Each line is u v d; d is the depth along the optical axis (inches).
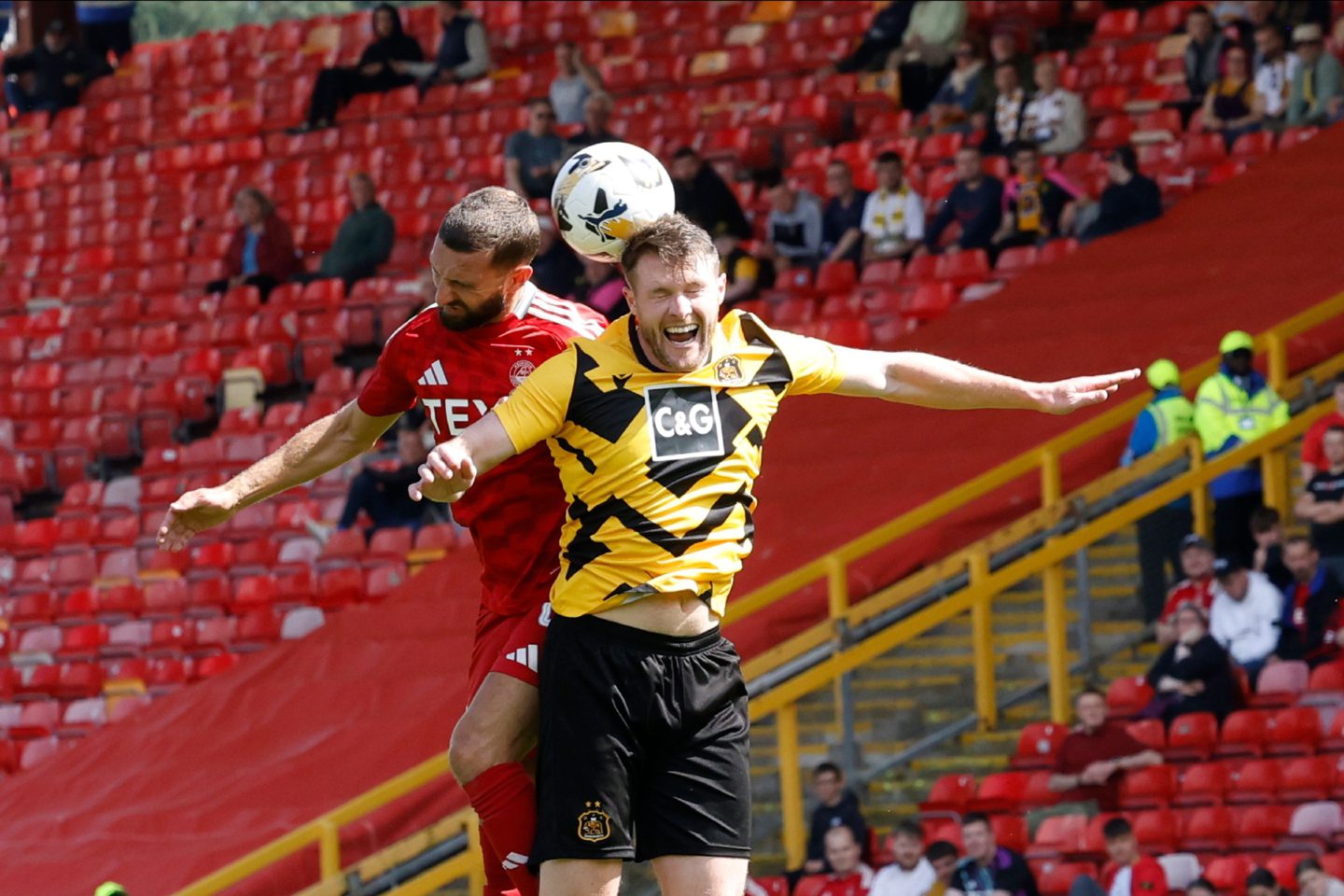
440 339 677.9
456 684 1945.1
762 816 1670.8
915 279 2428.6
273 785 1833.2
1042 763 1628.9
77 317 3073.3
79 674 2399.1
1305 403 1859.0
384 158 3218.5
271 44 3661.4
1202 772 1562.5
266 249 2915.8
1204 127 2539.4
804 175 2765.7
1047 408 659.4
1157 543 1729.8
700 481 606.5
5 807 1975.9
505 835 641.0
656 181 679.7
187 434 2795.3
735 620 1760.6
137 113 3602.4
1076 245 2390.5
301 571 2380.7
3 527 2667.3
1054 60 2586.1
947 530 1823.3
